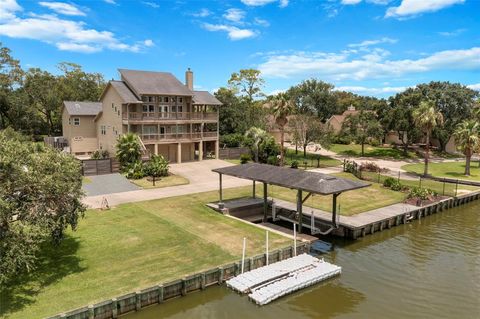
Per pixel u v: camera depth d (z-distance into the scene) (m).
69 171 15.92
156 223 23.70
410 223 28.56
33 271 16.59
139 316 14.71
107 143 47.56
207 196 31.25
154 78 46.97
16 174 14.27
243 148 53.56
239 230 23.02
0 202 12.54
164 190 33.09
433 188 36.50
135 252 19.08
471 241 24.41
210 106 52.25
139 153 39.34
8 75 61.31
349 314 15.19
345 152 66.31
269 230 23.33
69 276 16.27
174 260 18.30
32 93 62.53
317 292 17.06
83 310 13.46
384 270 19.58
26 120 61.03
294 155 59.03
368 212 28.27
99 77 77.69
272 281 17.31
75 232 21.58
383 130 64.06
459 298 16.62
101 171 38.62
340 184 22.09
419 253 22.09
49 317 12.97
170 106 46.78
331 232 25.28
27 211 14.31
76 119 49.84
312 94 76.88
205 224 23.95
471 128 45.12
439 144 70.25
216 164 46.84
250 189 34.41
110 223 23.42
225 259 18.59
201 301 15.96
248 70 76.12
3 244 13.09
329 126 58.66
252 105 73.12
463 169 50.38
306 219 26.69
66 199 15.70
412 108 61.06
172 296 15.88
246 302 15.98
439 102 64.88
